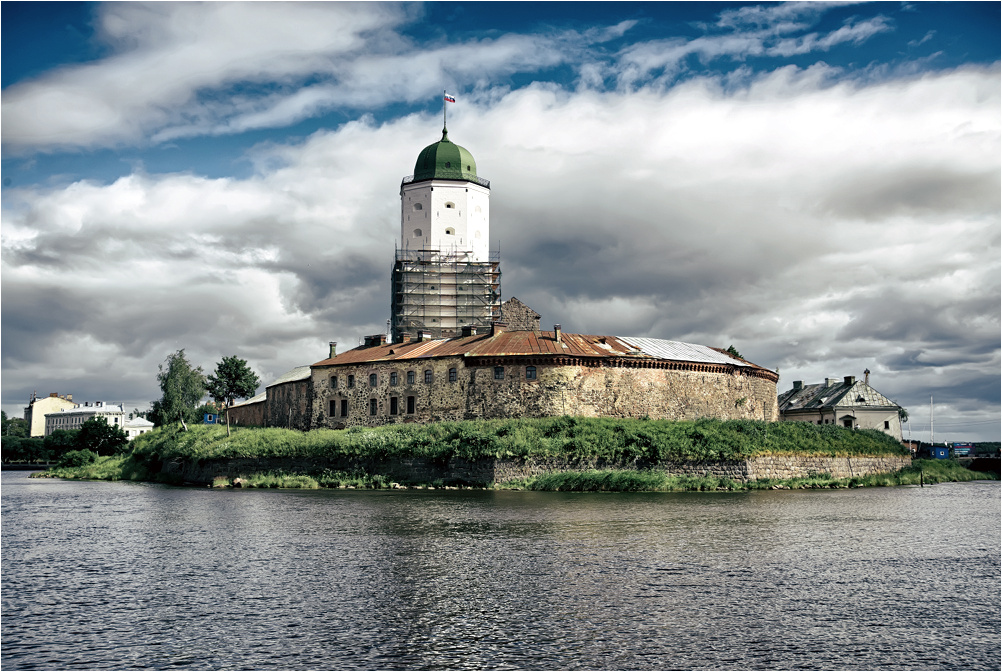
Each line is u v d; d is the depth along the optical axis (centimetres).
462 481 6309
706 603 2389
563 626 2172
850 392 10650
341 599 2450
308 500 5406
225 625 2203
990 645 2038
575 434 6619
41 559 3191
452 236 10862
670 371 7925
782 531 3766
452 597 2459
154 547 3431
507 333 8231
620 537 3566
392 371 8088
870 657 1955
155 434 9969
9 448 15912
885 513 4603
